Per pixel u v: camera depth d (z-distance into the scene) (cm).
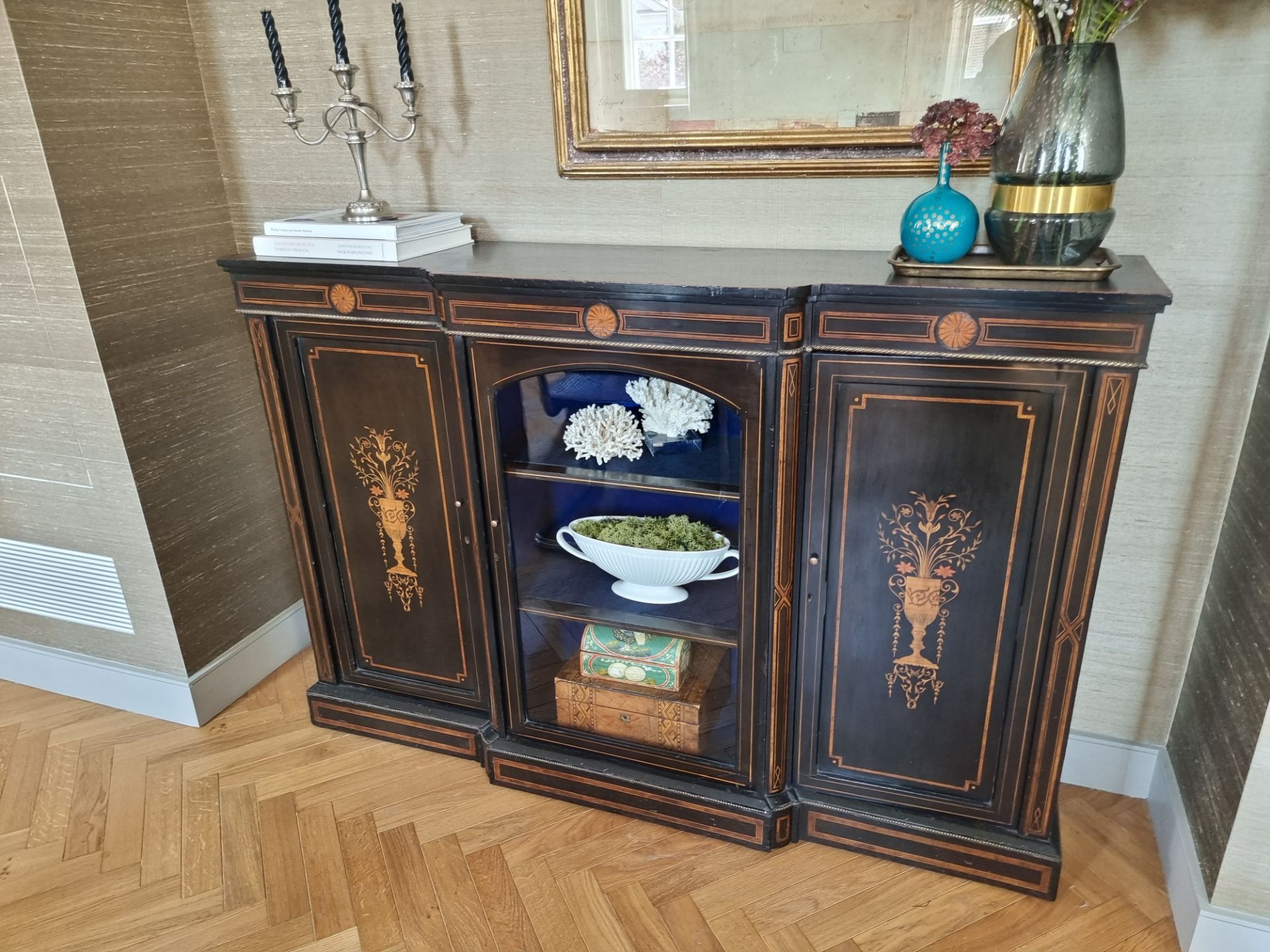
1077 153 117
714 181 161
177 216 186
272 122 188
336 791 183
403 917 154
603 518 171
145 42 174
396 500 173
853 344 128
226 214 199
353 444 172
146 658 203
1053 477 128
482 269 147
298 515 183
